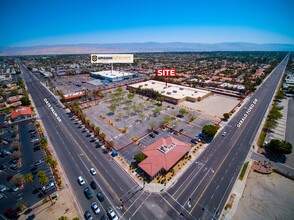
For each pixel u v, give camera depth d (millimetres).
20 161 70812
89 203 51844
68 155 74000
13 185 58438
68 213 48938
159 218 47219
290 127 98062
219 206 50531
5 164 69500
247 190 56156
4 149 79000
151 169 60656
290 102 139625
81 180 58906
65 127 98688
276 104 132250
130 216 47750
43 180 52125
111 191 55844
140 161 66000
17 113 110312
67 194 54969
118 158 71688
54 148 79062
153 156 66688
